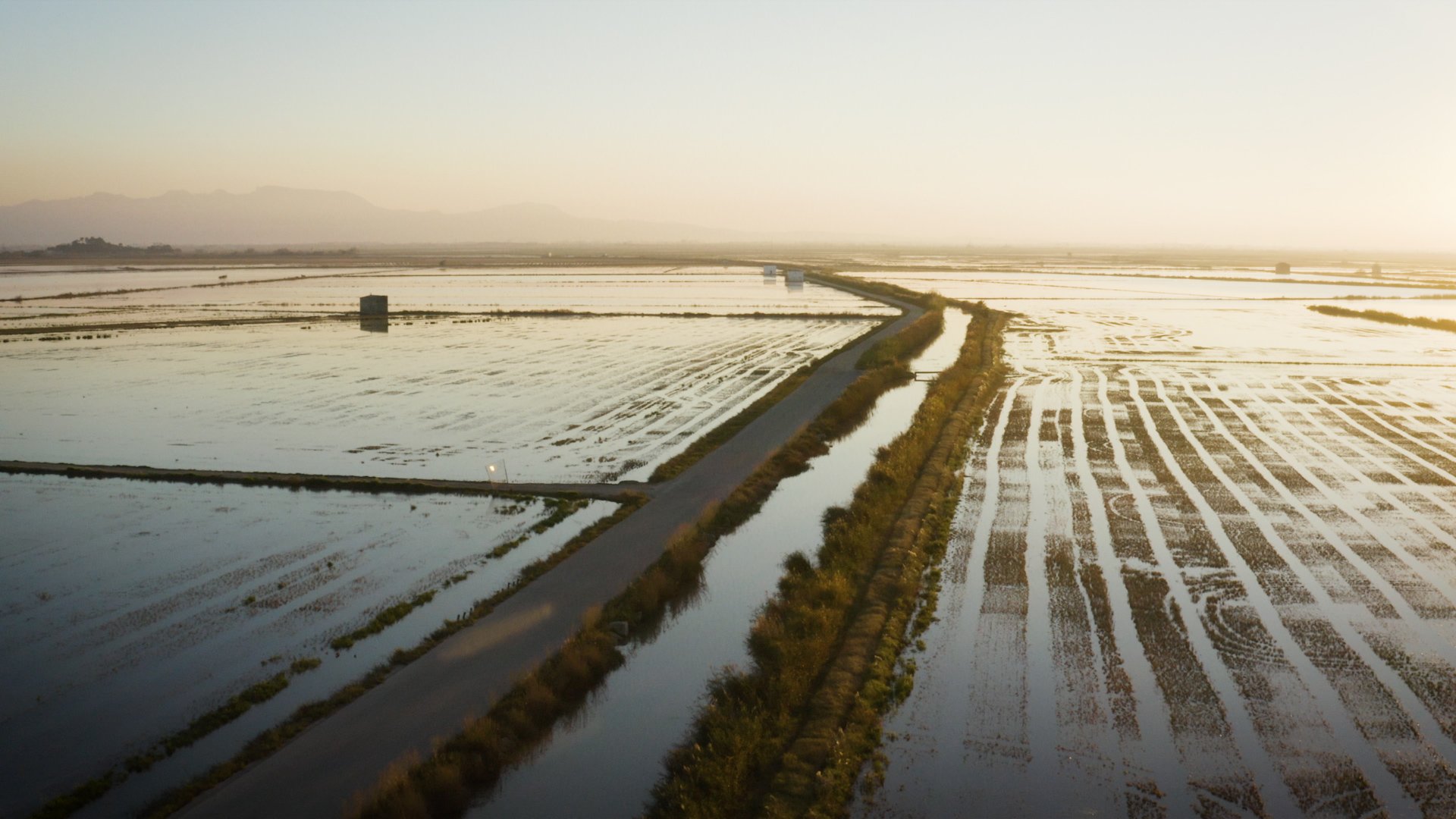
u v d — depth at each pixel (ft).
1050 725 55.67
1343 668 62.59
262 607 71.61
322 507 96.48
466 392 162.81
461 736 52.65
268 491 102.27
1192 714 56.85
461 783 49.14
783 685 58.08
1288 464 116.98
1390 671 62.13
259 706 56.95
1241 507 98.89
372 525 90.68
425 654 62.80
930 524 90.99
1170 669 62.54
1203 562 82.48
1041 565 81.76
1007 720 56.18
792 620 67.26
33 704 57.57
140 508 96.53
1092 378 184.24
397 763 50.03
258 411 145.48
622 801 48.80
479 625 67.10
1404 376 187.32
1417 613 71.51
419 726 53.93
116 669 61.87
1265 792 48.98
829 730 54.03
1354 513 96.32
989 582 77.92
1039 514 96.27
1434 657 64.08
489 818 47.39
